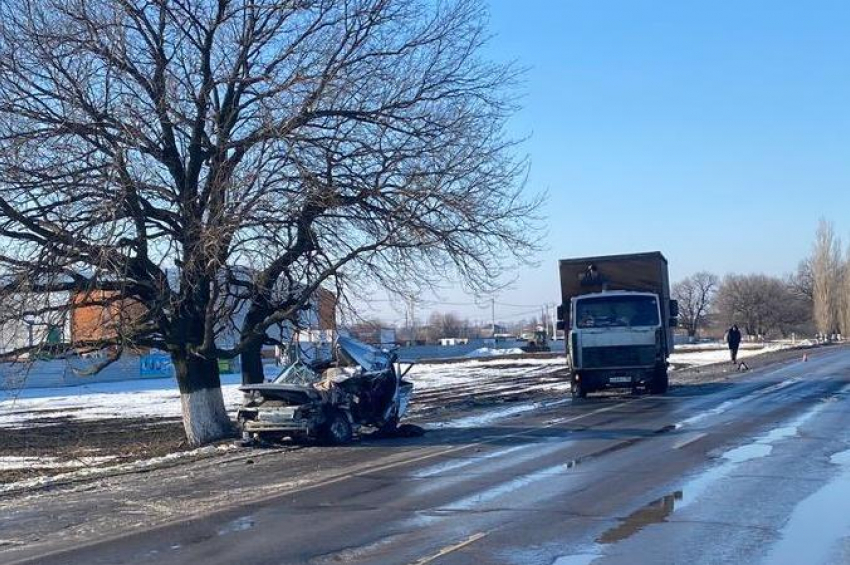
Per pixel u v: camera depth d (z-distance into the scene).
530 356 77.19
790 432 16.89
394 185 18.56
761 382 32.16
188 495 12.91
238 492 12.88
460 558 8.30
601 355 27.80
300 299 19.08
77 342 18.77
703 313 159.50
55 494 13.83
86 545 9.72
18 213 17.30
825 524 9.28
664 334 28.52
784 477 12.01
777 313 141.00
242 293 19.94
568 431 19.00
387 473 14.04
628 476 12.55
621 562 8.00
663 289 29.69
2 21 17.16
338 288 19.84
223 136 17.94
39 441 22.91
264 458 16.88
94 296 18.80
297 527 10.09
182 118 17.83
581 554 8.32
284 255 19.22
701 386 31.34
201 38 18.42
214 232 16.83
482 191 19.08
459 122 19.14
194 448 19.38
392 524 10.01
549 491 11.69
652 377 27.75
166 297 18.47
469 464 14.66
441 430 20.89
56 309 17.89
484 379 44.44
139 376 56.38
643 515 9.92
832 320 109.62
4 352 18.33
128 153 17.33
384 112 18.77
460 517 10.23
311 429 18.09
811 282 130.50
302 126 18.08
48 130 17.09
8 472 17.06
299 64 18.53
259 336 19.77
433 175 18.53
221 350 19.36
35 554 9.38
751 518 9.61
